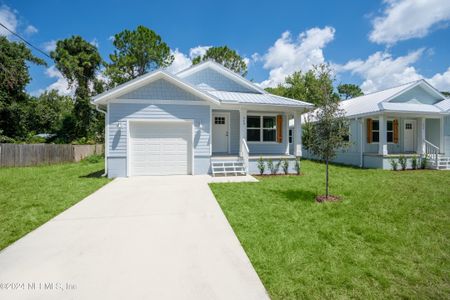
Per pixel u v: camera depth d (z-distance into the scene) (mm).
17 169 11938
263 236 3592
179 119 9352
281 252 3082
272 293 2270
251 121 12047
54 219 4332
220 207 5145
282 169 10164
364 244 3354
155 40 23750
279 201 5629
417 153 13180
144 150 9266
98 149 20609
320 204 5375
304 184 7730
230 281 2441
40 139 21297
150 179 8531
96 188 7031
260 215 4602
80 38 23656
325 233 3727
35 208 4996
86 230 3807
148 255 2977
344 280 2484
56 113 27922
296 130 10469
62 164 14875
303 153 19109
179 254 3010
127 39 23000
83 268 2664
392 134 14102
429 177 9469
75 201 5590
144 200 5711
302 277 2527
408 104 13094
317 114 5965
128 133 8992
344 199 5824
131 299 2146
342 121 5707
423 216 4578
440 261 2889
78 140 23641
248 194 6316
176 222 4199
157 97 9172
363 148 13375
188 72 11883
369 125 13461
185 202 5539
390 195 6258
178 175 9406
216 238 3514
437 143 13945
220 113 11758
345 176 9617
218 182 7996
